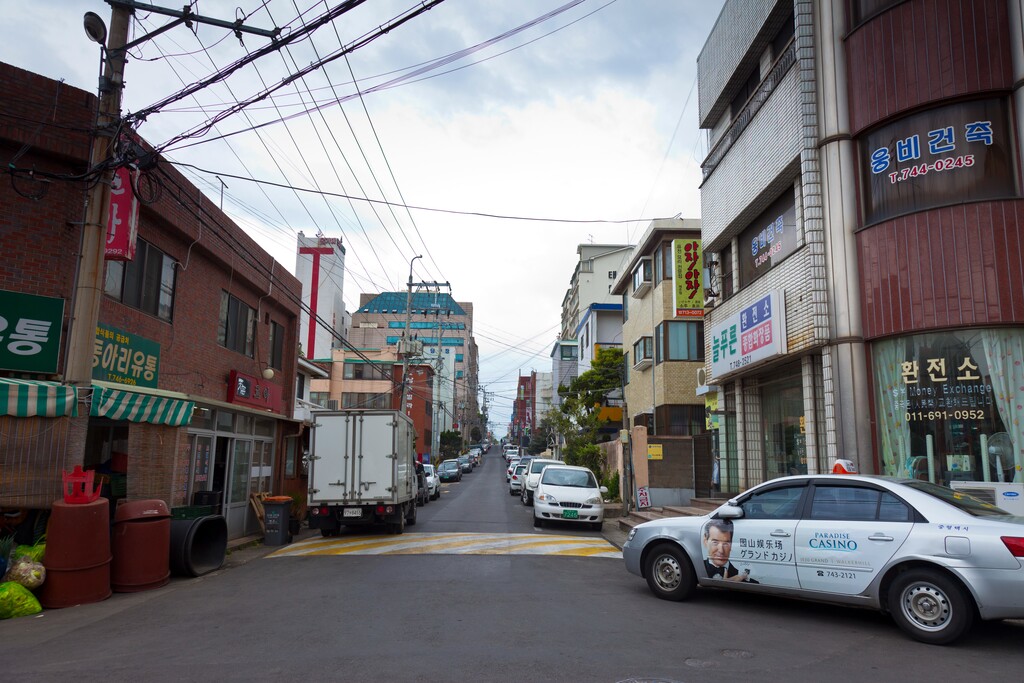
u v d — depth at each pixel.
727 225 16.44
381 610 7.73
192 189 15.20
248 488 16.72
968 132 10.61
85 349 9.72
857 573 6.82
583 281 58.91
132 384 13.05
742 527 7.77
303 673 5.35
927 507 6.64
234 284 18.23
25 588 8.25
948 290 10.42
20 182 11.07
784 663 5.65
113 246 11.59
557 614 7.50
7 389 9.07
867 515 6.98
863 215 11.70
